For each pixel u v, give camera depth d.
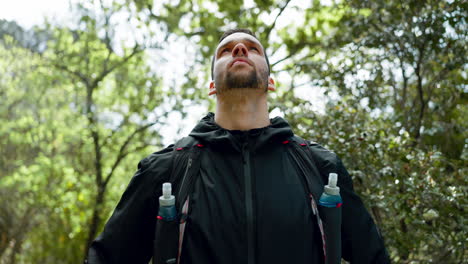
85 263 1.67
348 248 1.74
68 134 9.18
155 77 8.56
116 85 9.08
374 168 3.47
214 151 1.65
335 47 4.71
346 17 5.09
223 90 1.72
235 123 1.72
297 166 1.65
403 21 4.31
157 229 1.52
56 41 8.95
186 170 1.62
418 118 4.43
